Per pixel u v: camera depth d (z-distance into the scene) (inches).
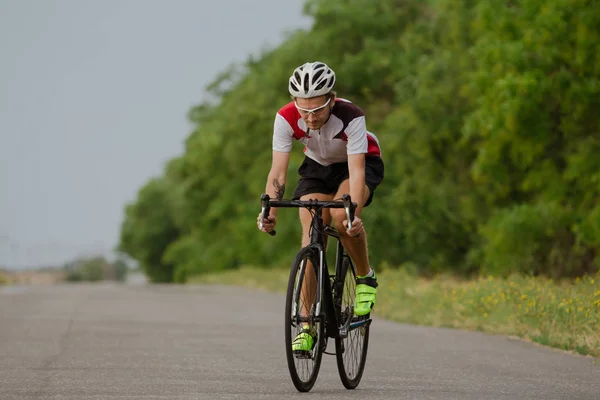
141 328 1515.7
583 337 1245.7
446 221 3865.7
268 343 1293.1
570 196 3038.9
